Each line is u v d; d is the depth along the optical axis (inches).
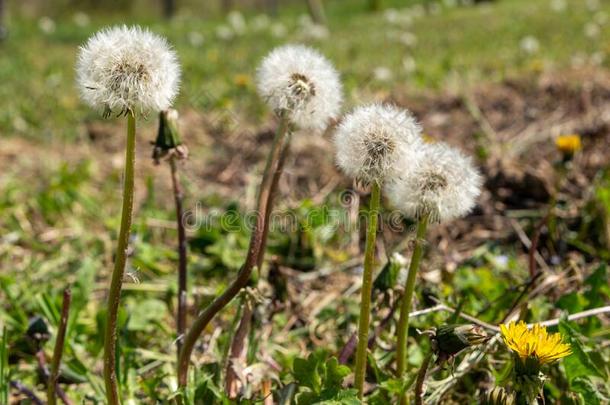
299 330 29.3
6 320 27.9
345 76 75.5
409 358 25.5
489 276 29.1
